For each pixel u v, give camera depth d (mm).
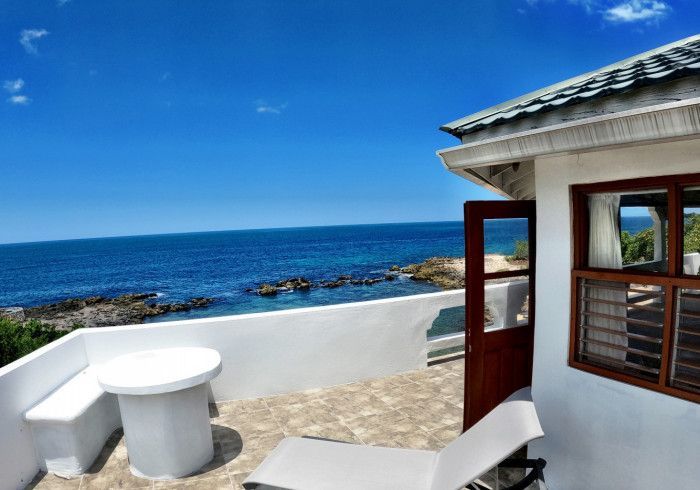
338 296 34906
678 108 1844
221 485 3521
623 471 2795
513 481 3480
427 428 4398
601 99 2562
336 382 5508
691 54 2838
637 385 2711
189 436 3684
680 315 2568
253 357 5133
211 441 3930
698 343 2607
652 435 2639
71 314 31375
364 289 37438
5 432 3385
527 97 3857
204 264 64062
